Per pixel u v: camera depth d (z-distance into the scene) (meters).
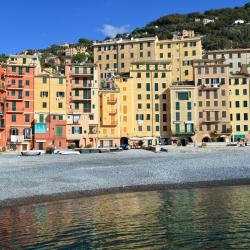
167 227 24.98
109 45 158.12
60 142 120.56
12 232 24.75
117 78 130.75
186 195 38.03
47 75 121.69
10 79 118.44
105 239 22.91
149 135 129.25
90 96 124.31
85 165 63.19
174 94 127.94
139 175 50.12
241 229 24.12
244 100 129.62
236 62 158.75
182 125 127.06
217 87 127.50
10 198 36.72
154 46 153.12
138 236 23.27
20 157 88.50
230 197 35.94
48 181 45.50
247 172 52.41
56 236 23.70
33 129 119.31
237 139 128.88
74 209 31.97
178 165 59.91
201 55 151.25
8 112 117.62
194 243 21.77
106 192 40.44
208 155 79.94
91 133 124.00
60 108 122.19
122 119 129.25
